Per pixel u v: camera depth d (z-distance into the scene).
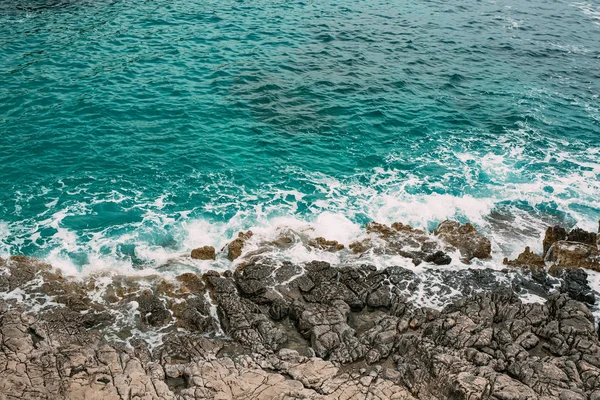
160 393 16.86
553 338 19.64
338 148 31.50
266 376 17.78
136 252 23.64
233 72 37.88
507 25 51.66
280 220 26.00
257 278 22.06
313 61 40.53
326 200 27.55
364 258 23.86
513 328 20.09
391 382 17.94
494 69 42.25
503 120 35.38
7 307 19.86
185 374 17.84
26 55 37.34
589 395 17.28
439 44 45.72
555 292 22.47
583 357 18.75
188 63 38.50
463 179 29.75
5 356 17.52
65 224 24.73
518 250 25.31
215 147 30.61
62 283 21.41
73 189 26.75
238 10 48.47
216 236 24.94
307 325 20.03
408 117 34.84
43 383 16.70
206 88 35.78
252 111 34.00
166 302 21.03
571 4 60.06
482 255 24.53
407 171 30.09
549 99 38.38
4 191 26.12
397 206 27.52
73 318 19.88
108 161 28.78
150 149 29.94
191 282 21.92
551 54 45.91
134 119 32.12
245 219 25.94
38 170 27.64
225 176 28.61
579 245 24.55
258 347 19.22
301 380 17.72
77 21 43.25
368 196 28.05
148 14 45.69
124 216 25.50
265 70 38.53
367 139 32.47
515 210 27.98
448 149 32.16
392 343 19.62
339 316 20.39
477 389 17.17
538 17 54.69
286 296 21.39
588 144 33.50
